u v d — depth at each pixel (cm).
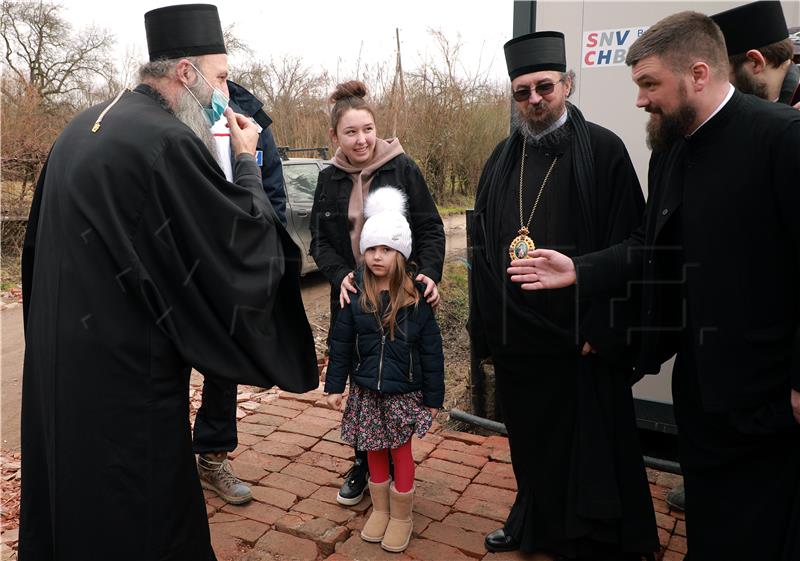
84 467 185
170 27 213
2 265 853
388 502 266
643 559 248
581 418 229
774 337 172
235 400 291
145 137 187
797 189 162
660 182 205
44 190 199
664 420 325
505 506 286
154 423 190
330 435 359
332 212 276
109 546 187
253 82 1262
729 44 199
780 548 177
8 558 257
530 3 329
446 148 1164
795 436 174
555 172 236
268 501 293
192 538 199
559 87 229
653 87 182
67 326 185
